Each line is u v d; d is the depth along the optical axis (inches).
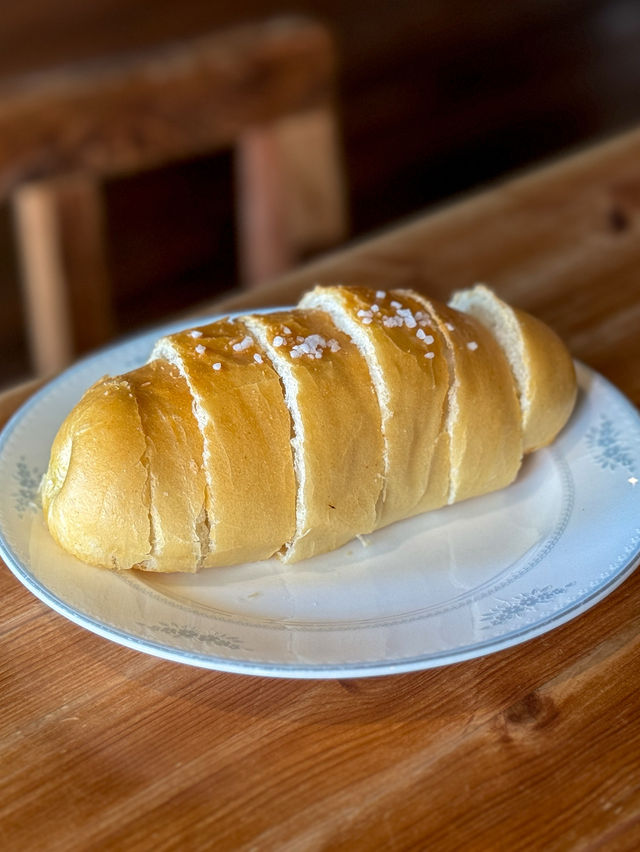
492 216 29.0
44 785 14.0
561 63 72.2
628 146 32.7
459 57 66.8
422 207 63.5
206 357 17.0
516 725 14.9
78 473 16.1
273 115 36.5
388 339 17.7
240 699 15.2
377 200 63.6
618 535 17.3
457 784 14.1
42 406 19.8
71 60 49.8
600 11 73.9
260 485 16.6
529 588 16.5
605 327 24.1
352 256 27.1
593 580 16.3
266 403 16.8
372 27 62.7
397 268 26.4
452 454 18.3
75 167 34.1
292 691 15.3
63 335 37.4
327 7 60.8
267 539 16.8
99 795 13.9
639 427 19.9
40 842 13.3
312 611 16.2
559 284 25.8
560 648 16.1
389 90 64.1
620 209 29.1
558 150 68.1
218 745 14.5
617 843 13.4
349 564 17.4
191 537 16.3
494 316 20.1
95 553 16.1
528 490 19.2
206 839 13.4
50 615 16.5
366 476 17.4
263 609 16.3
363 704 15.1
